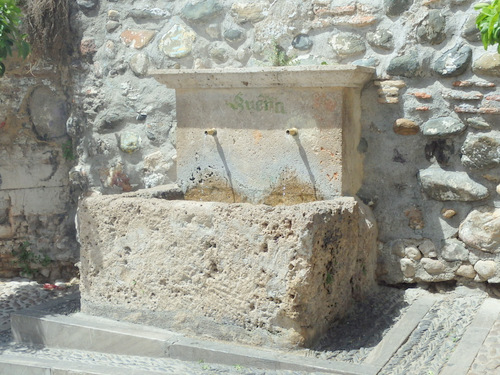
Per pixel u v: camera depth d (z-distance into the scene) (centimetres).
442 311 412
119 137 546
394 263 453
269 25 484
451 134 427
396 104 444
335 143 430
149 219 419
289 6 475
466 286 438
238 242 388
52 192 584
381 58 448
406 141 444
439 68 427
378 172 454
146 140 537
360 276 433
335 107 428
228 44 503
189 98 479
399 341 378
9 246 581
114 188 553
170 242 412
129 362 395
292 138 445
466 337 373
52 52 561
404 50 438
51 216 584
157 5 524
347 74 411
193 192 487
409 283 454
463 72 422
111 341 415
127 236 429
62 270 584
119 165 549
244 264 387
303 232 367
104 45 546
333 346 382
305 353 375
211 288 400
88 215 443
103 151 555
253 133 458
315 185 440
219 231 394
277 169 452
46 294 538
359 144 455
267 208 379
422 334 386
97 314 445
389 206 452
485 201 425
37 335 441
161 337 404
